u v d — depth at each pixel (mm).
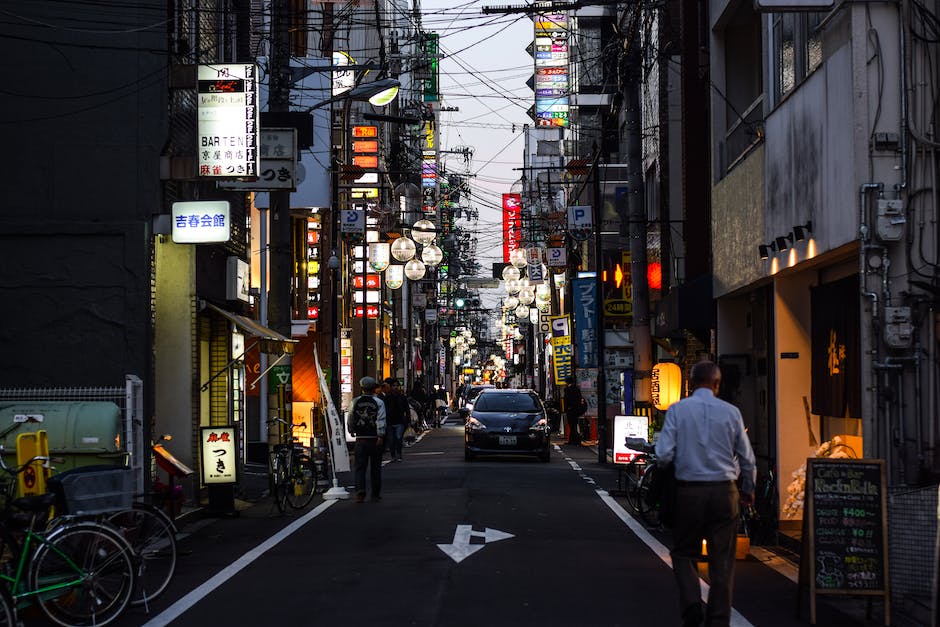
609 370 38719
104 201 17594
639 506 16938
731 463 8781
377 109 48469
